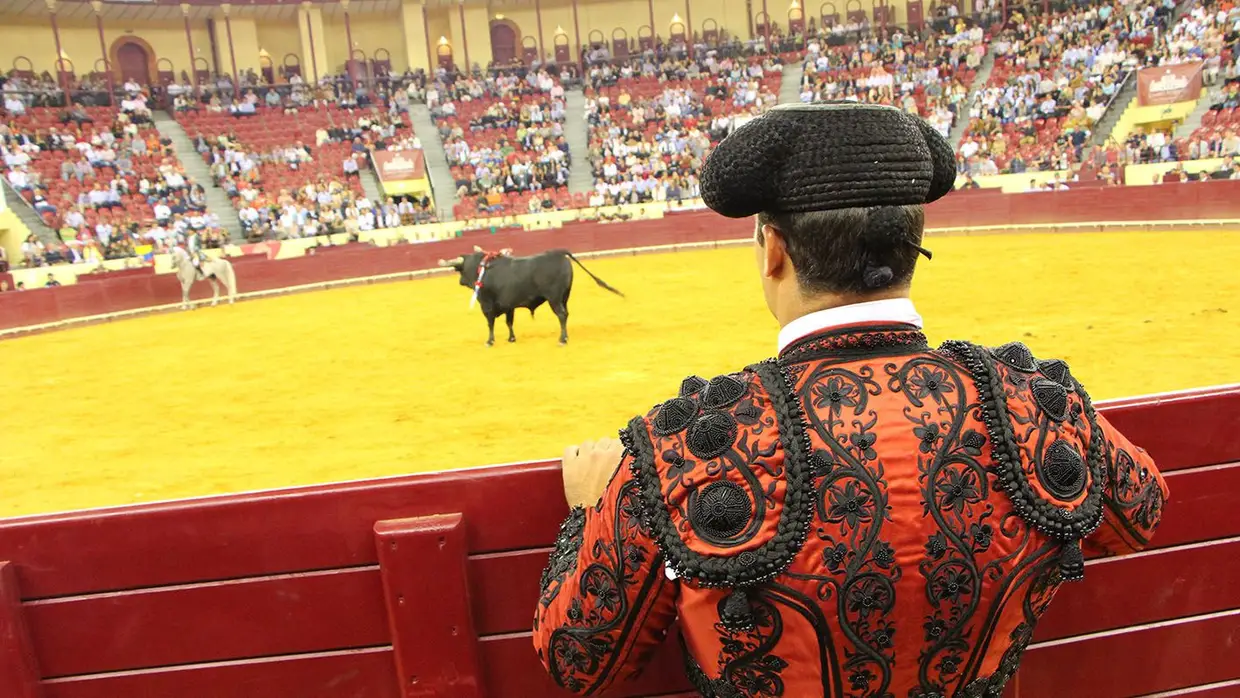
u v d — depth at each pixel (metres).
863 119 1.00
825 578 0.97
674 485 1.01
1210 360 6.24
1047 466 1.02
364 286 17.78
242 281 17.47
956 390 1.03
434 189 25.36
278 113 28.31
